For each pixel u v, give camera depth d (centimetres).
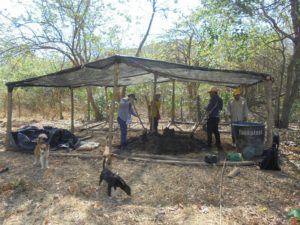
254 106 2086
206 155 960
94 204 659
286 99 1798
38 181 783
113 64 943
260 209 638
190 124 1827
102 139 1305
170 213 625
